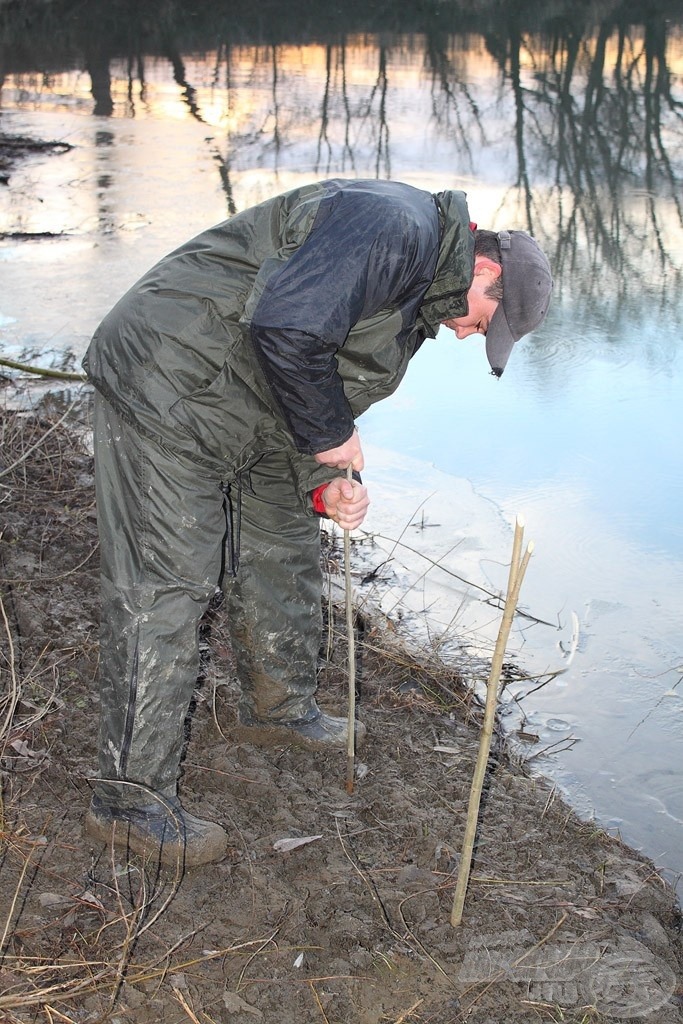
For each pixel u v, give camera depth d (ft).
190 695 9.32
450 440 18.29
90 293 23.32
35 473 15.96
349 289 7.66
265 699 10.80
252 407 8.64
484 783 10.74
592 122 44.60
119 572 8.87
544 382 20.71
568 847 9.96
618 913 9.22
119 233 27.99
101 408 8.84
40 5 73.72
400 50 62.75
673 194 34.30
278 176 35.27
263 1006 8.04
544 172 36.58
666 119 45.52
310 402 8.07
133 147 38.99
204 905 8.92
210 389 8.49
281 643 10.52
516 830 10.11
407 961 8.54
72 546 14.24
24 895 8.81
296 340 7.63
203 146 39.81
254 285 7.89
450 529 15.61
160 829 9.22
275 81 54.29
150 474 8.64
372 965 8.47
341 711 11.71
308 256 7.68
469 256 8.34
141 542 8.77
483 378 20.99
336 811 10.16
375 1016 8.04
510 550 15.12
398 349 8.63
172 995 8.04
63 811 9.78
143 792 9.24
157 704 9.05
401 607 13.85
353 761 10.44
